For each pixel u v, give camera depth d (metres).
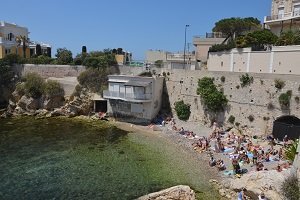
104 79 69.56
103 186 32.25
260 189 28.38
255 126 47.75
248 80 49.03
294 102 43.84
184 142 47.25
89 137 51.06
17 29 97.00
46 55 88.19
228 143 45.22
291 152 32.84
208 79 54.84
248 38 54.97
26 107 67.69
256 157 37.34
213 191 30.94
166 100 63.41
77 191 31.16
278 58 48.31
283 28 61.56
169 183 32.91
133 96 59.50
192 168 37.06
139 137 50.81
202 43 83.12
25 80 71.75
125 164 38.53
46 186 32.28
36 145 46.66
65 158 40.88
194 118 57.34
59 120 63.12
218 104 52.34
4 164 38.62
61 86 69.62
